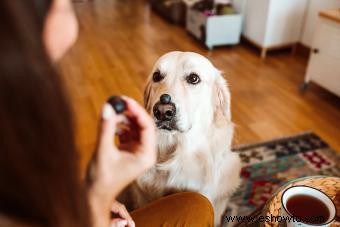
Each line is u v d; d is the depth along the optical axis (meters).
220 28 3.60
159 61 1.27
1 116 0.26
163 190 1.26
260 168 1.91
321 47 2.54
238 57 3.52
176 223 0.95
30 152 0.27
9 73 0.25
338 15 2.37
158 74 1.26
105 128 0.49
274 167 1.92
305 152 2.04
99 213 0.53
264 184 1.79
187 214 0.97
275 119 2.41
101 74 3.06
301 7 3.36
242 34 3.83
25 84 0.26
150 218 0.96
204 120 1.28
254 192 1.74
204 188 1.28
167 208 0.98
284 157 2.00
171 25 4.54
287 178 1.83
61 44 0.38
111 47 3.74
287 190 0.83
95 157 0.51
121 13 5.08
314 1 3.28
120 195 1.37
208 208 1.02
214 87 1.32
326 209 0.79
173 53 1.27
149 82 1.33
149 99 1.32
